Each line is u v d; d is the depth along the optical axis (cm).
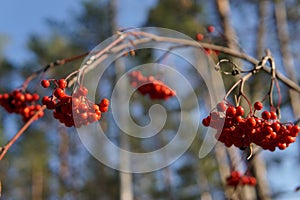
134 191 1942
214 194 1658
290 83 319
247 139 229
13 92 322
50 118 1410
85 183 1808
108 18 1413
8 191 1680
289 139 237
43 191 1727
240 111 222
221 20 741
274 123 229
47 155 1537
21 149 1445
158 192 1922
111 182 1806
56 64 310
